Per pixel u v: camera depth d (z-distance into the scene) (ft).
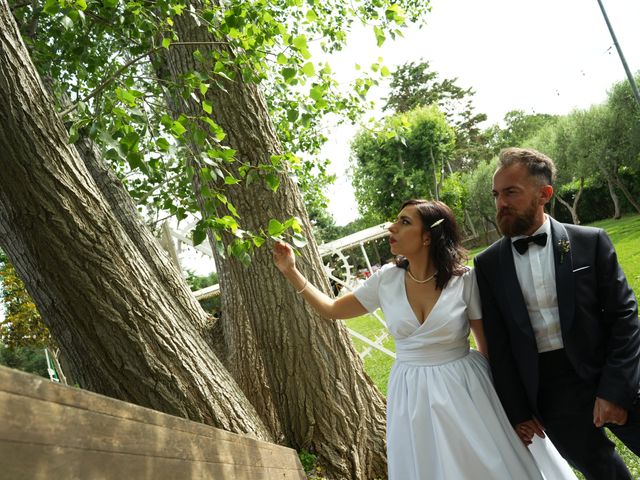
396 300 9.07
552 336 7.92
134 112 7.88
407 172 120.16
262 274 12.57
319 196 35.29
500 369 8.35
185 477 3.46
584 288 7.66
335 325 13.25
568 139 104.22
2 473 1.91
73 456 2.31
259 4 10.69
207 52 12.01
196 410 9.66
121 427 2.79
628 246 55.83
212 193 8.77
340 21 20.22
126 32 11.66
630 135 95.14
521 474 8.05
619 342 7.44
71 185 8.45
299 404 12.98
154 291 9.65
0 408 1.95
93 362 9.08
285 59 10.05
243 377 16.43
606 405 7.25
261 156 12.36
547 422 8.15
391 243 8.98
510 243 8.29
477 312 8.87
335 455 12.84
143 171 7.57
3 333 48.80
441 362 8.64
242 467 4.88
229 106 12.12
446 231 8.80
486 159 168.96
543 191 8.04
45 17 14.56
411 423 8.57
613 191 107.86
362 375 13.89
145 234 16.48
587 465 7.96
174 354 9.62
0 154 7.80
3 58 7.80
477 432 8.13
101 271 8.70
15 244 8.51
